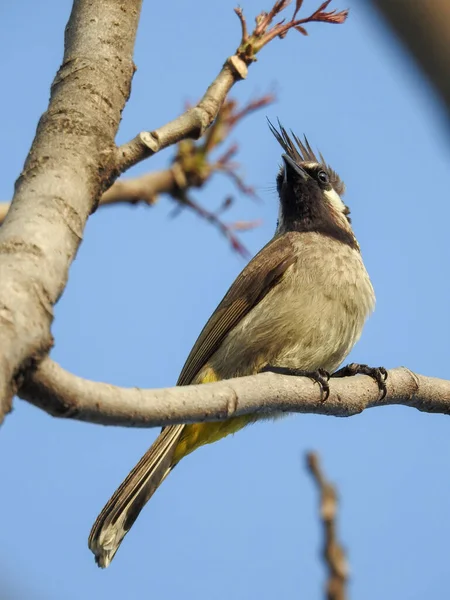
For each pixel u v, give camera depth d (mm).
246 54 7082
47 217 5414
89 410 5434
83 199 5766
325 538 7699
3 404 4535
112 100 6285
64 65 6410
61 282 5199
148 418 5844
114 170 6145
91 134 6051
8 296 4801
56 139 5961
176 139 6566
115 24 6566
